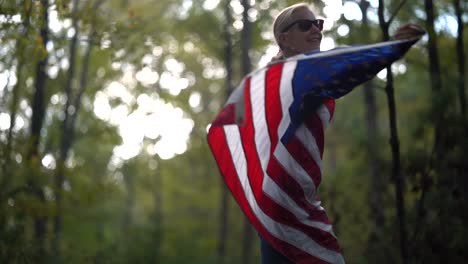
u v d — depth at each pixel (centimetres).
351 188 1420
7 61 1084
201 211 3747
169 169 3562
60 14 831
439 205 866
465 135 884
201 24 2248
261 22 1908
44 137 1997
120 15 1788
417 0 1157
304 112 375
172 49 2323
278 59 408
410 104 2431
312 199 382
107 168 2897
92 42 1034
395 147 709
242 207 397
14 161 1157
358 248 1162
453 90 927
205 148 3275
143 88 2225
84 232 2153
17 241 1011
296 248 378
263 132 387
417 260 841
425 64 1148
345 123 3128
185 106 2700
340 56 378
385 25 724
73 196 1459
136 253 2623
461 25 1005
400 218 721
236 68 2738
